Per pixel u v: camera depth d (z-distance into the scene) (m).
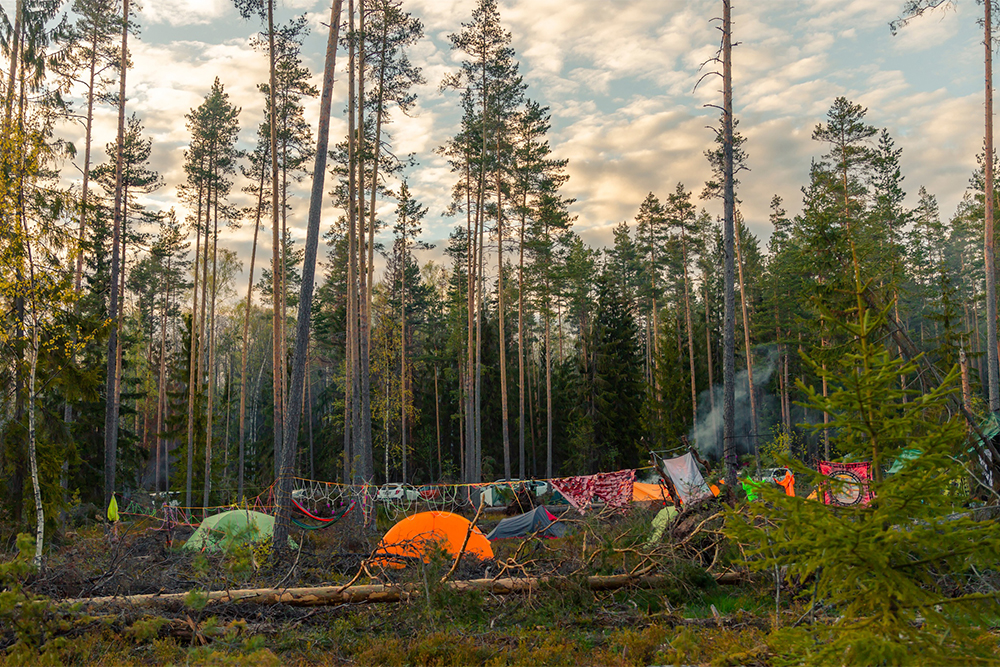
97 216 31.03
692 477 14.98
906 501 5.14
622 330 49.94
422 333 67.88
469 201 40.53
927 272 54.56
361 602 11.16
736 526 5.92
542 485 28.23
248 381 72.25
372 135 30.53
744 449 44.44
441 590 10.91
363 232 29.39
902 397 5.77
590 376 47.88
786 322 45.78
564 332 76.50
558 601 11.16
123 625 9.70
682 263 58.97
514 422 56.50
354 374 32.69
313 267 17.88
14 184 14.63
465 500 29.30
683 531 13.33
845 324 6.16
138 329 56.19
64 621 9.18
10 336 15.50
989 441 8.39
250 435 67.88
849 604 5.56
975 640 5.09
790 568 5.72
